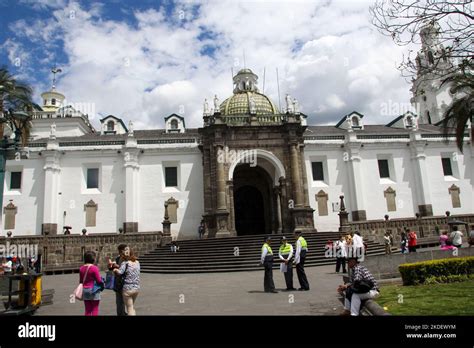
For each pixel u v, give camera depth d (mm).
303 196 34812
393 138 40188
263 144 35469
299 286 14930
